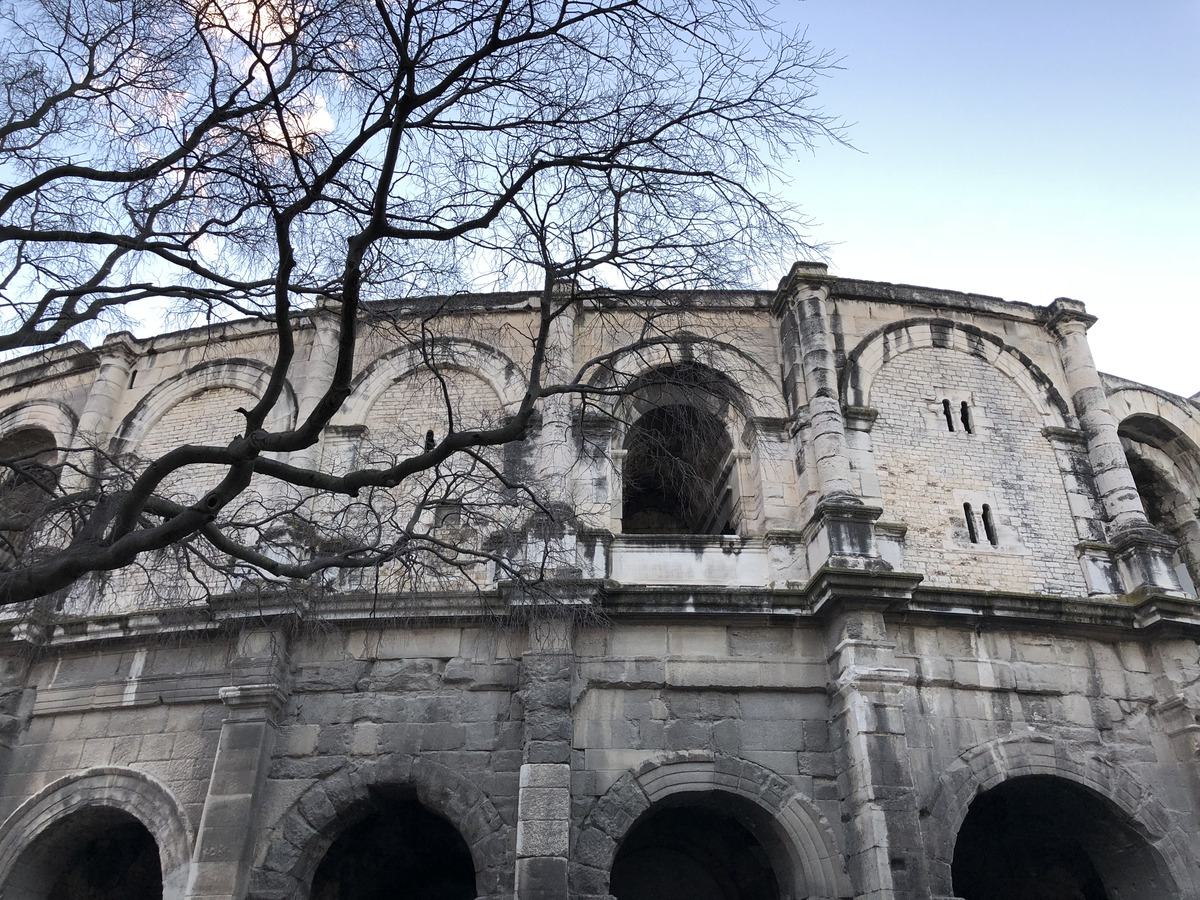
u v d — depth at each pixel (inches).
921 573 731.4
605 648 719.7
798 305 869.2
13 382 1009.5
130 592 812.6
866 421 842.8
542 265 523.5
